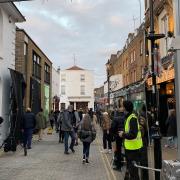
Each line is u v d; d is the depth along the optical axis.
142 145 8.15
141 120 8.85
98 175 10.12
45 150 15.94
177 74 5.50
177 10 5.80
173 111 15.30
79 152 15.17
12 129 17.19
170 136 15.33
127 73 38.41
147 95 16.17
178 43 5.48
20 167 11.35
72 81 76.69
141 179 8.45
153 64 8.87
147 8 23.70
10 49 18.88
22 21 20.00
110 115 16.06
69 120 14.70
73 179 9.55
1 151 15.34
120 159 10.87
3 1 8.20
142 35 28.86
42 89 31.45
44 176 9.91
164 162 5.61
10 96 17.97
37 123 20.80
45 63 34.44
